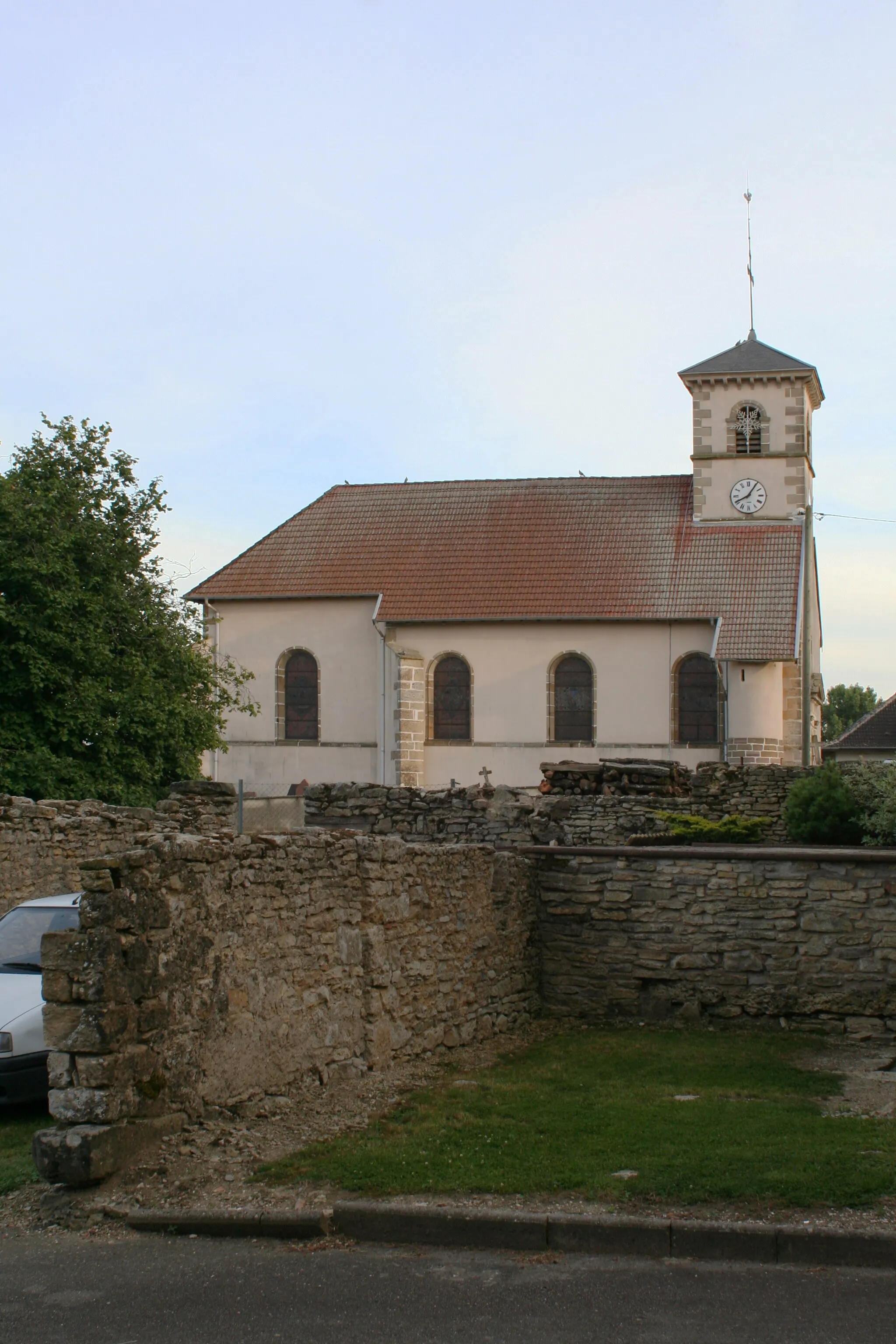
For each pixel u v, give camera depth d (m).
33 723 28.53
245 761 44.25
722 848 14.09
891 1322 5.95
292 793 41.72
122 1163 7.92
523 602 42.44
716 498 45.34
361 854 10.96
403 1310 6.18
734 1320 5.99
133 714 29.64
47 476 31.83
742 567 42.50
